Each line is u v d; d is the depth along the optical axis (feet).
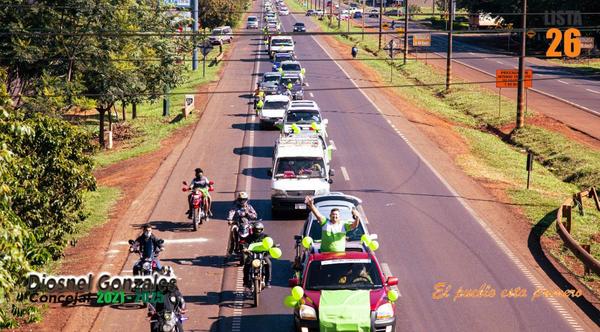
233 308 90.58
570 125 240.12
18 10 183.21
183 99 305.32
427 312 88.38
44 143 102.42
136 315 88.38
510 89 317.83
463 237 118.73
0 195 65.31
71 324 85.51
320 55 448.24
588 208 145.59
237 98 287.07
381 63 422.41
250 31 619.26
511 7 541.34
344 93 295.28
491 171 172.86
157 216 133.18
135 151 200.95
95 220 130.52
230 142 203.92
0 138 78.69
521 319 86.17
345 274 80.33
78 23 194.90
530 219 129.90
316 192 128.57
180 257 110.01
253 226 94.38
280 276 102.06
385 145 196.13
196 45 319.68
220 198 145.59
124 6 216.95
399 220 127.95
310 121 186.19
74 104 195.52
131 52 222.07
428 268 104.01
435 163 176.35
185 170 171.63
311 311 76.79
